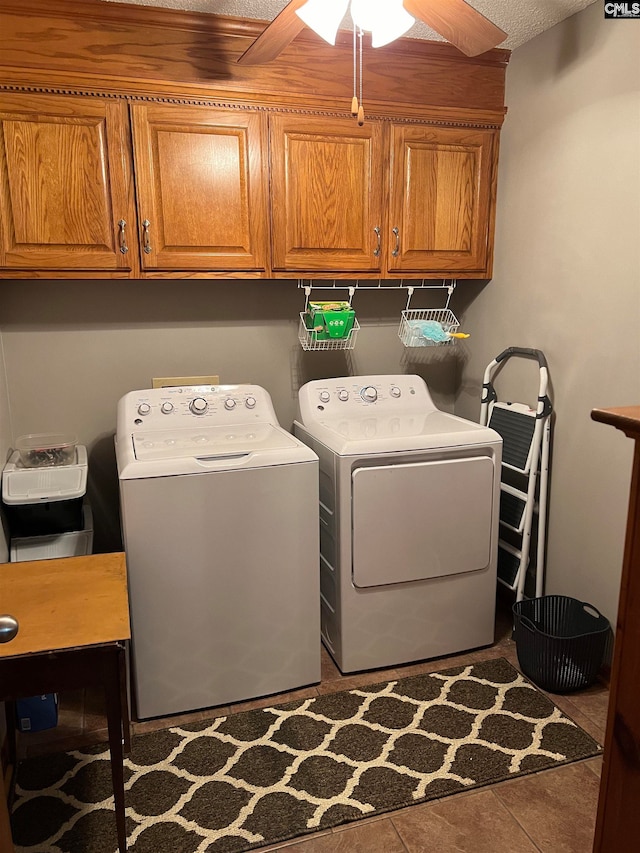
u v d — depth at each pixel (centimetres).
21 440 257
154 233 232
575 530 245
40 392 260
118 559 178
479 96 268
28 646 136
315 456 216
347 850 161
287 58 241
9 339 253
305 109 240
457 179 267
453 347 321
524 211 260
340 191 251
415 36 250
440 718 211
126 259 231
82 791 180
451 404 327
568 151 234
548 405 248
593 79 220
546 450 250
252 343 286
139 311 268
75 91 215
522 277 265
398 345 312
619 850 87
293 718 212
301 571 221
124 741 155
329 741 200
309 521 219
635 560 80
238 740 202
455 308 319
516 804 175
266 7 222
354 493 221
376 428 246
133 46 224
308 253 252
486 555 246
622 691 83
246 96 231
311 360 297
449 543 238
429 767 188
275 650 223
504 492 273
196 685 215
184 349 277
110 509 277
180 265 237
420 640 243
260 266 247
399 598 236
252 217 242
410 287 296
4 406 244
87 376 266
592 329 229
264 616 219
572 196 234
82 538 229
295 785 182
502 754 193
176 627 209
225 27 230
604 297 222
